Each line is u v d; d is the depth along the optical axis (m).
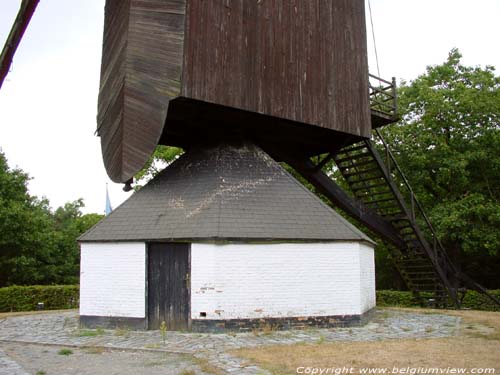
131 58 13.48
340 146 17.05
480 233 21.84
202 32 12.70
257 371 7.34
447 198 24.39
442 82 25.38
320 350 8.93
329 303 12.30
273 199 13.11
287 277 12.07
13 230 27.19
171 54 12.55
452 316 14.73
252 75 13.50
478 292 20.53
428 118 23.81
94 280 12.75
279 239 12.07
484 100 23.05
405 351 8.71
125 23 13.95
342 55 15.87
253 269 11.88
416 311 16.33
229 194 12.84
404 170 24.98
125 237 12.48
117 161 13.84
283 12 14.47
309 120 14.62
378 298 21.02
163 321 12.06
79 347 9.90
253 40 13.66
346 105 15.73
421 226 22.94
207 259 11.73
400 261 20.00
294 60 14.52
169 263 12.23
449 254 25.17
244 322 11.64
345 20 16.17
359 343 9.71
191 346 9.70
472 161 23.42
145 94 13.07
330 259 12.49
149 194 13.66
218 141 14.77
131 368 7.93
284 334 11.12
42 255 30.22
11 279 28.73
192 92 12.30
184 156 14.84
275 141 17.16
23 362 8.49
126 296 12.34
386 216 18.36
